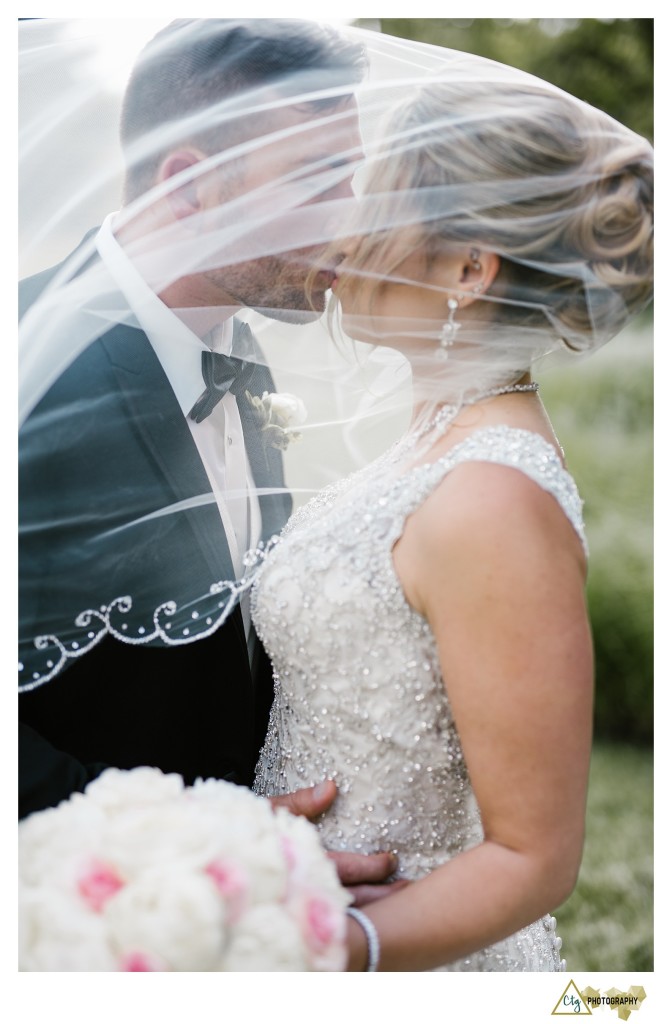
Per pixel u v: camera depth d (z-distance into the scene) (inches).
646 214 59.5
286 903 48.7
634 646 218.7
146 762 67.2
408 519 57.9
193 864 46.8
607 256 58.7
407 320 61.2
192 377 69.4
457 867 54.5
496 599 52.9
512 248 57.8
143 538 65.8
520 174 57.0
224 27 69.1
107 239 69.7
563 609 53.2
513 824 53.8
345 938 50.1
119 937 45.4
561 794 53.3
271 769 70.1
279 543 66.1
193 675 68.5
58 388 64.9
